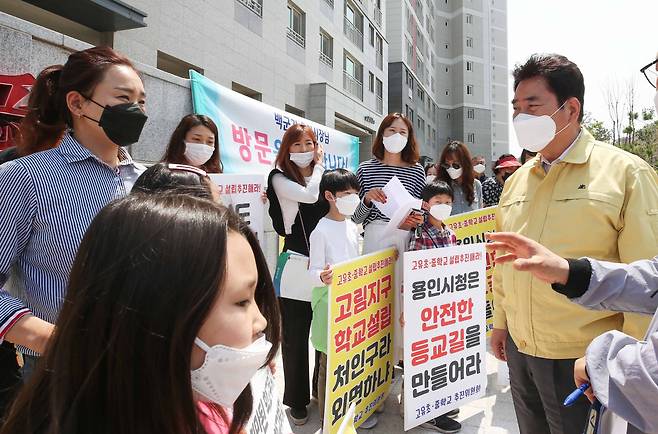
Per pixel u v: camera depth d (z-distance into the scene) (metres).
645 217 1.41
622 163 1.49
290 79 11.34
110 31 6.54
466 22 35.78
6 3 5.72
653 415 0.86
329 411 2.15
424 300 2.47
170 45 7.52
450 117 36.19
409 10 24.75
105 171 1.45
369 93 16.98
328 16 13.57
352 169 7.62
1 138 2.41
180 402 0.58
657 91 1.20
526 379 1.73
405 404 2.37
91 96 1.38
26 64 2.59
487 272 3.70
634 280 1.18
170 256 0.58
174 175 1.32
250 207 2.90
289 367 2.60
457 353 2.63
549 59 1.58
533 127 1.58
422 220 2.71
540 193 1.65
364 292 2.42
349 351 2.29
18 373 1.54
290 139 2.71
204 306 0.59
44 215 1.29
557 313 1.52
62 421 0.58
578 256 1.49
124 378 0.57
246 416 0.80
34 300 1.32
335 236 2.49
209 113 4.09
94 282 0.59
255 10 9.96
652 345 0.87
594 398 1.10
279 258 2.69
